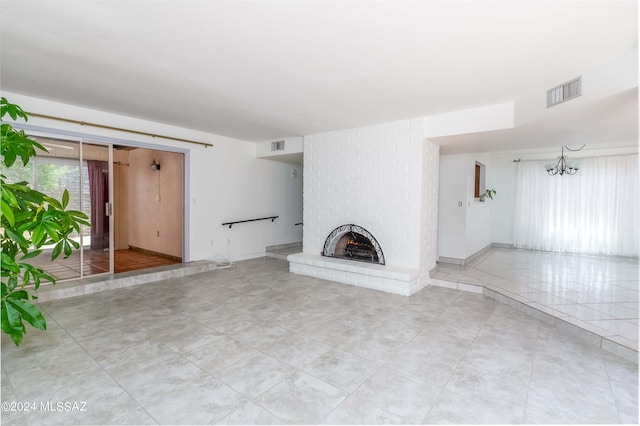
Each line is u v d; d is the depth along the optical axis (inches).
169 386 79.5
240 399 74.4
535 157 282.0
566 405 72.7
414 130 169.8
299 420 67.4
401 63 104.5
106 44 94.3
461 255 213.9
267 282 182.5
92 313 131.2
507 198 297.7
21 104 144.2
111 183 179.8
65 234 90.4
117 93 138.9
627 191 243.4
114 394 76.0
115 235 271.6
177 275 194.7
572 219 264.2
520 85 123.3
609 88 99.4
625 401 74.2
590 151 258.1
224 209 235.3
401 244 174.6
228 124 192.7
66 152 163.2
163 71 113.9
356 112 160.2
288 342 105.1
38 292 145.8
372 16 77.6
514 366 90.1
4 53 101.0
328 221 205.3
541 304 132.7
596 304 133.0
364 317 128.0
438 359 94.1
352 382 81.9
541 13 75.4
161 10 76.3
